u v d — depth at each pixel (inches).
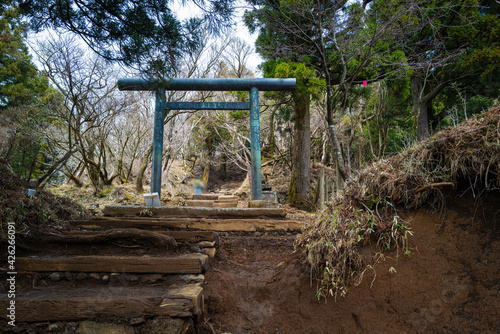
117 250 143.8
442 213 111.0
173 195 548.1
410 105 642.8
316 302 118.6
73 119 441.4
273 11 354.6
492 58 424.5
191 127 798.5
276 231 190.5
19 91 522.9
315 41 336.5
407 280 106.3
